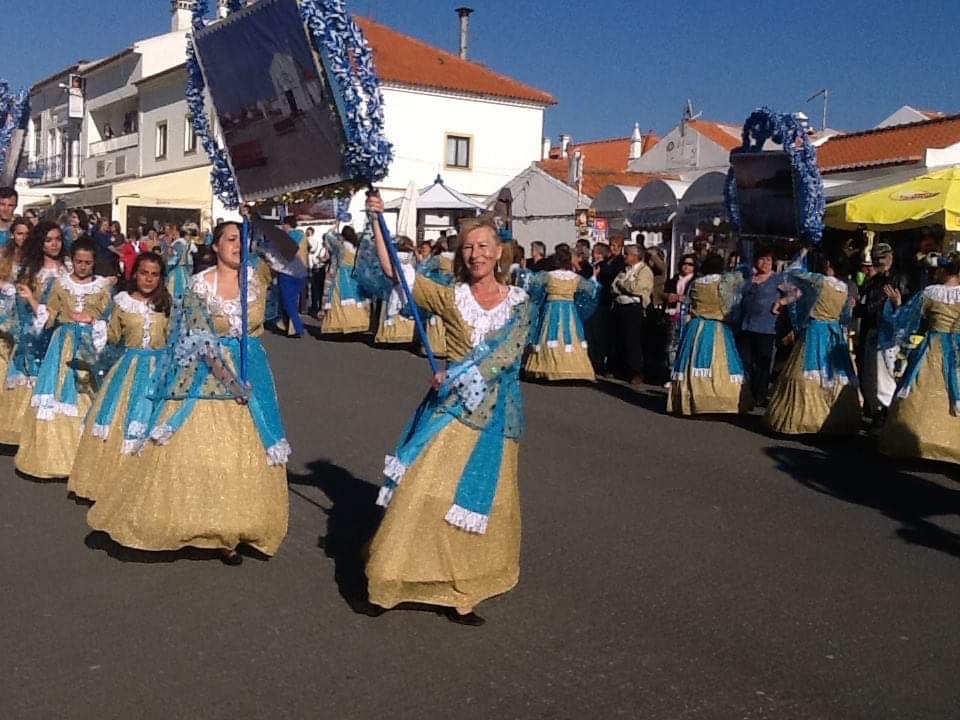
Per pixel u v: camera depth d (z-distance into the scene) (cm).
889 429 820
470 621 457
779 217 1001
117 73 3888
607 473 759
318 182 471
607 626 465
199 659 417
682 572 543
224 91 505
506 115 3638
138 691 388
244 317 507
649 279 1245
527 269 1443
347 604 477
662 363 1277
